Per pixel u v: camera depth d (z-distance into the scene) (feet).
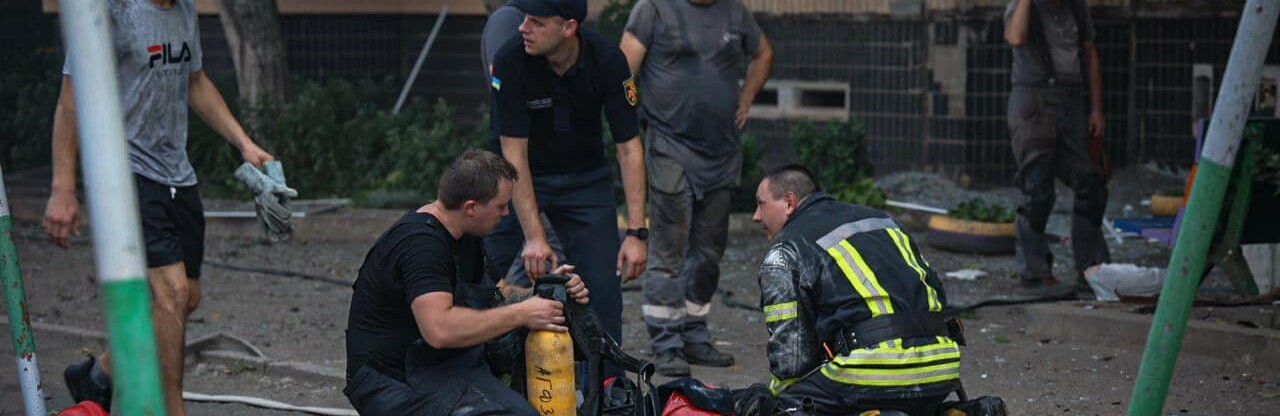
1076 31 52.70
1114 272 49.26
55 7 108.68
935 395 27.99
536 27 34.27
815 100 88.22
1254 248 50.75
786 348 28.45
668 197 41.34
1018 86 53.36
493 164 27.43
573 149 36.86
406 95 99.96
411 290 26.58
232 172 81.10
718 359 43.11
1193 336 42.47
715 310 53.06
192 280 34.94
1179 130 80.33
